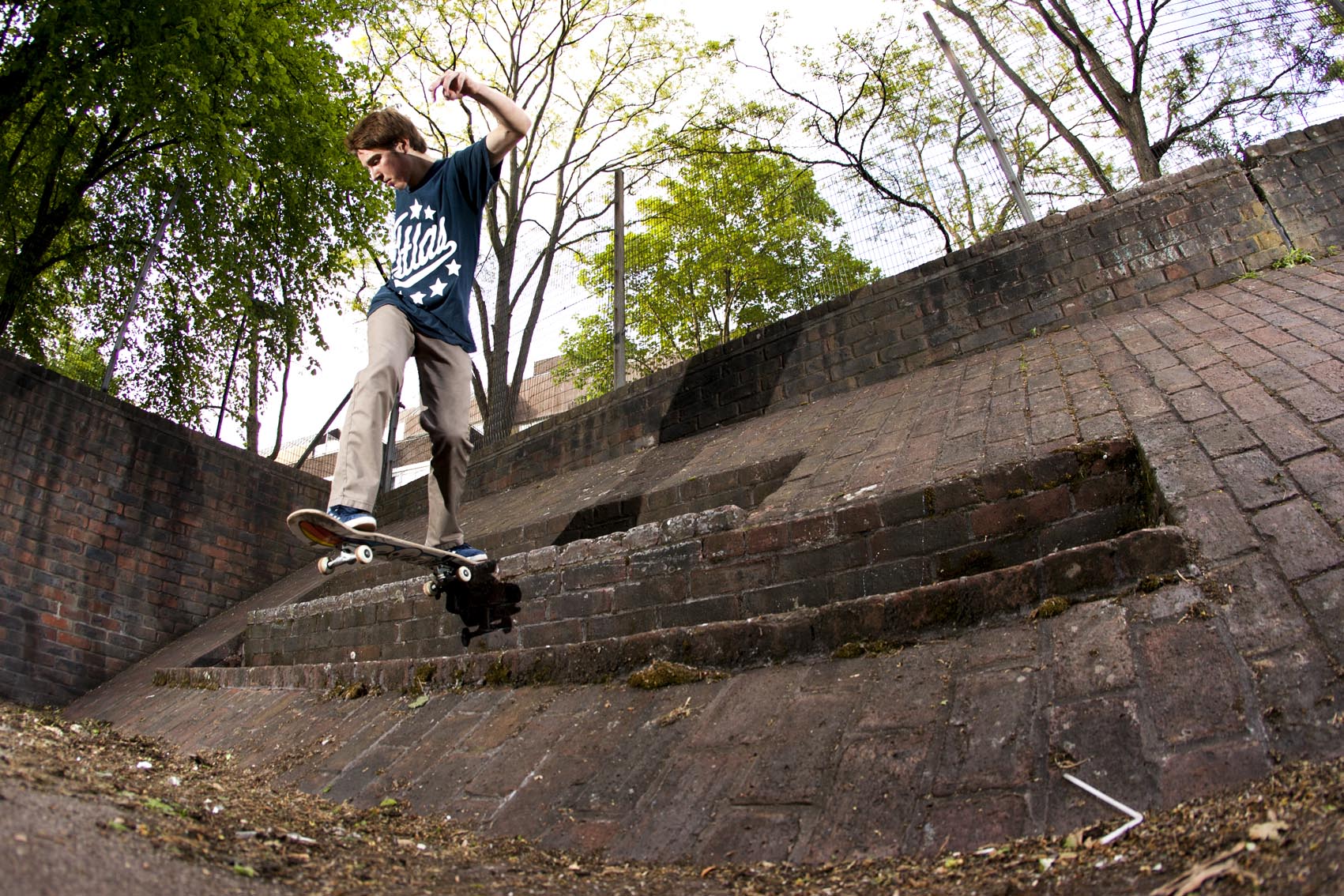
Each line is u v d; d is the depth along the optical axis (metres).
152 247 12.56
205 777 3.47
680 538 4.59
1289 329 5.05
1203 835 1.75
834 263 9.84
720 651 3.62
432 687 4.65
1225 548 2.84
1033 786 2.20
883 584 3.92
